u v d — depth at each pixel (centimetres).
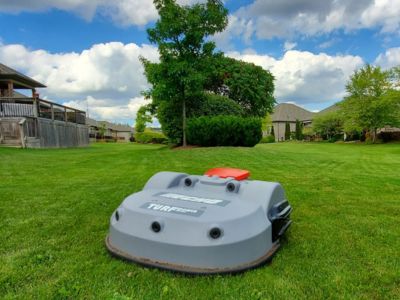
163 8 1109
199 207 214
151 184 273
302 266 217
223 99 1419
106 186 513
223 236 191
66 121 1806
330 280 197
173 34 1111
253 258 201
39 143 1490
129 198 245
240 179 278
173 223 199
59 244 259
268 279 194
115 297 169
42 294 180
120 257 213
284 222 251
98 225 310
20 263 221
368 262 225
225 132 1160
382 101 2597
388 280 199
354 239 273
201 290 181
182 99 1211
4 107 1394
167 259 196
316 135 4009
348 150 1588
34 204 390
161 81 1112
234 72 1898
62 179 582
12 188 489
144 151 1235
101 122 5466
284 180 580
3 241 265
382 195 453
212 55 1180
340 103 3023
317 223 320
